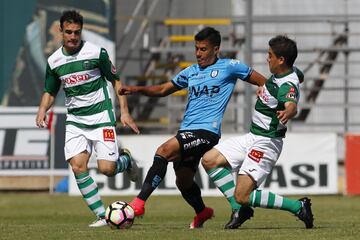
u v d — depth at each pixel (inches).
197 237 1349.7
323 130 3560.5
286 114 1421.0
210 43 1577.3
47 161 3159.5
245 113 3270.2
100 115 1657.2
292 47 1460.4
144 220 2110.0
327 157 2992.1
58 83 1695.4
